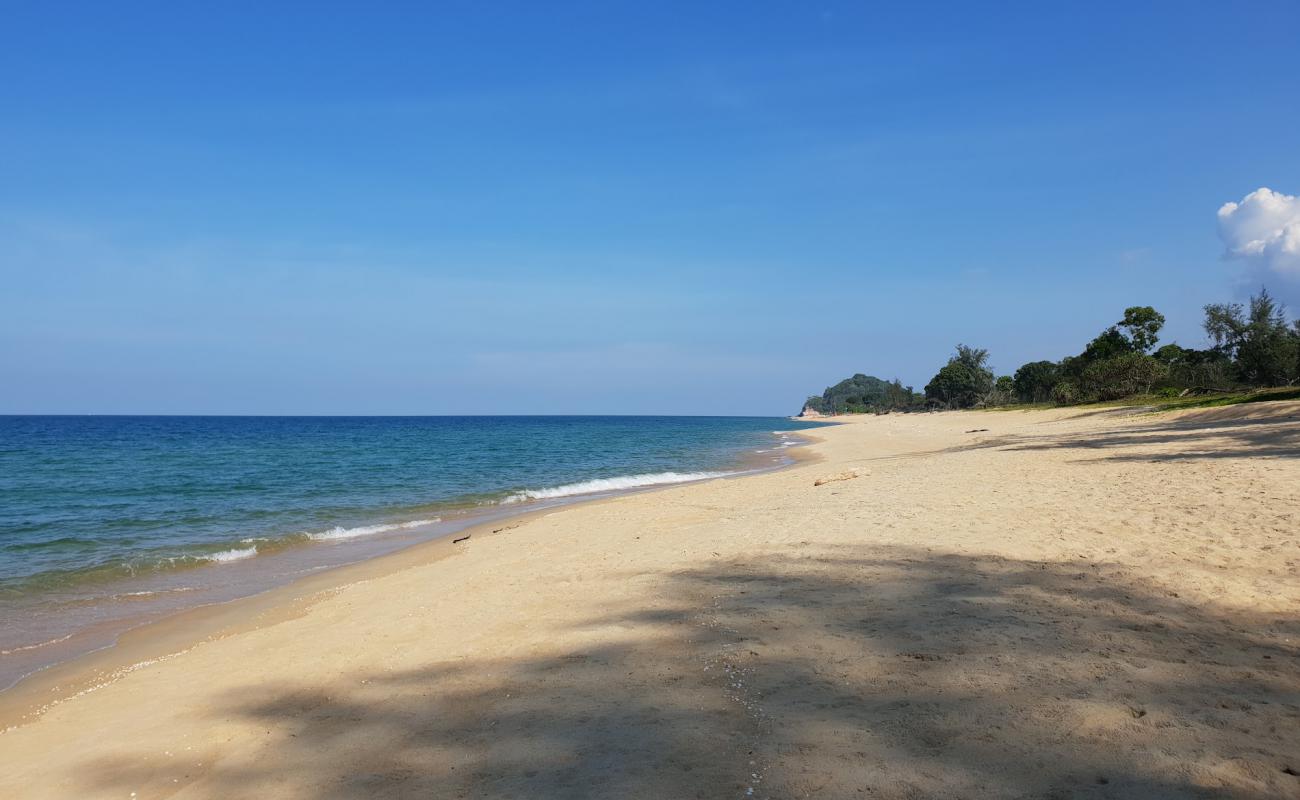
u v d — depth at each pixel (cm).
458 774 387
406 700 512
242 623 870
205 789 410
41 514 1925
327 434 8169
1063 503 1084
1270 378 4022
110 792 426
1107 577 671
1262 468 1284
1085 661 469
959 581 686
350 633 729
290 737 473
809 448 4488
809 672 484
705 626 605
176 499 2259
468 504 2111
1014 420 5459
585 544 1130
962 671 464
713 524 1199
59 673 720
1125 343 7188
